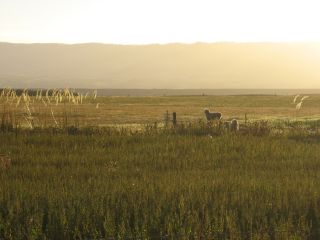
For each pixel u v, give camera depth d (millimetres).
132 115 72062
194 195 16844
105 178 20812
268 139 33344
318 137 36156
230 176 20766
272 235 14227
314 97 153750
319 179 20484
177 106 106625
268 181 19719
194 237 13797
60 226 14367
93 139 31969
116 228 14406
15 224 14578
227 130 37781
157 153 27734
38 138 31531
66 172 22203
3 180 20016
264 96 175250
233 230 14008
